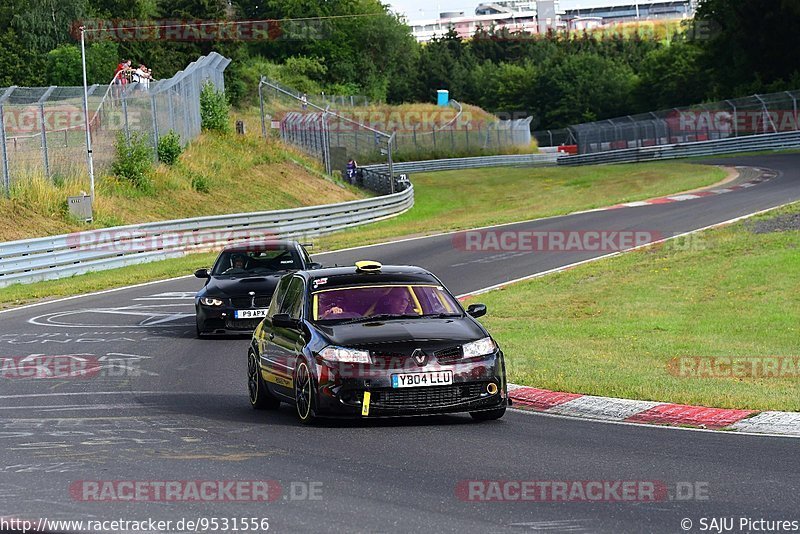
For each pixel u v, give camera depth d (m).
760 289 41.06
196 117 104.31
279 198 96.12
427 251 61.03
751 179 89.31
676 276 45.53
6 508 14.12
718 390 23.05
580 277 47.44
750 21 183.12
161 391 25.98
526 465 16.50
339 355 19.95
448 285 47.81
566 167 145.25
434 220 85.94
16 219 66.56
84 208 70.50
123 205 77.19
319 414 20.00
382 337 20.33
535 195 109.88
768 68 184.25
